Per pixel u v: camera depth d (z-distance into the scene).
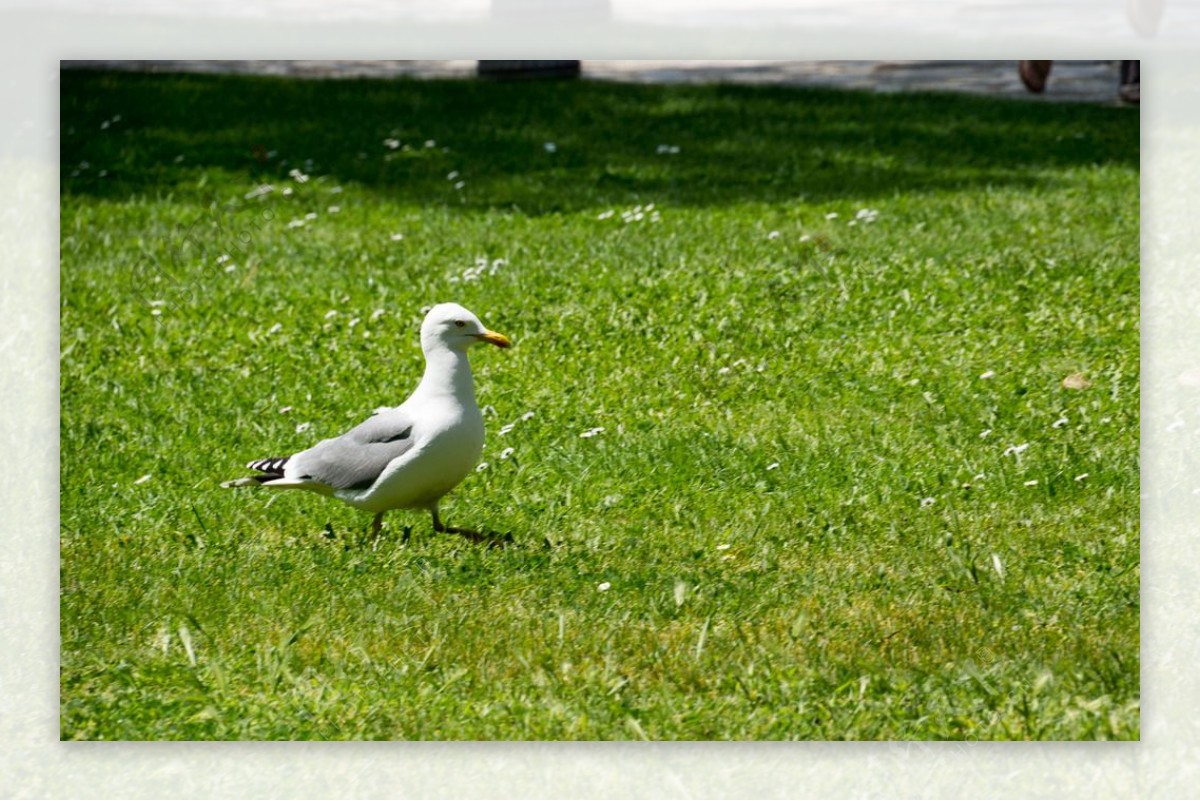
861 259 15.88
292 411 12.13
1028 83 25.05
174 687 8.33
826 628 8.75
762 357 13.16
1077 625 8.81
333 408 12.22
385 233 17.59
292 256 16.66
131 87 23.53
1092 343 13.29
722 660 8.43
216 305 14.91
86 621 9.01
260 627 8.86
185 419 12.09
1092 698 8.17
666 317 14.09
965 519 10.22
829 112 23.70
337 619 8.89
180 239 17.23
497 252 16.59
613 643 8.58
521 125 22.97
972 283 14.91
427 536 9.98
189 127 22.27
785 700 8.05
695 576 9.38
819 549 9.80
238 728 7.93
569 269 15.77
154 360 13.48
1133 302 14.26
